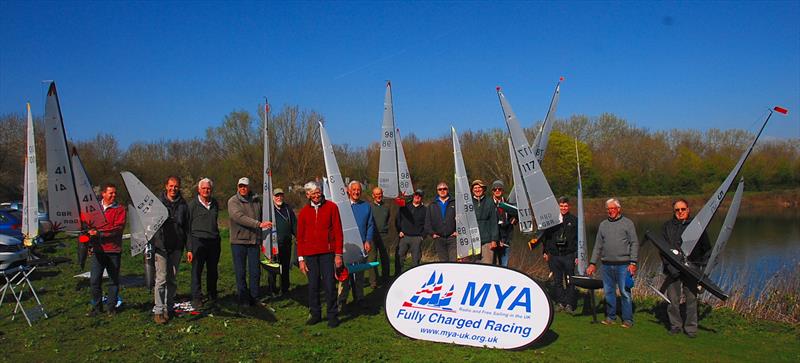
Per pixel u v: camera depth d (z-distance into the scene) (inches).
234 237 312.8
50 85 264.7
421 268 263.7
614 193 1561.3
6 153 1277.1
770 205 1542.8
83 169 277.1
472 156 1401.3
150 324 273.0
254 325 277.3
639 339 276.1
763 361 247.9
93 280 288.2
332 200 306.2
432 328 257.4
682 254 281.7
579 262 314.0
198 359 225.0
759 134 265.4
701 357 250.8
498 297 251.3
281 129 1362.0
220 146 1406.3
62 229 274.4
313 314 282.2
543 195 314.5
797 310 336.2
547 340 268.1
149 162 1510.8
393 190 404.2
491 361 227.6
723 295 266.5
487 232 333.7
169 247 278.8
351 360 226.1
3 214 671.8
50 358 228.8
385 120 403.5
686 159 1658.5
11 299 333.1
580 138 1889.8
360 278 324.8
